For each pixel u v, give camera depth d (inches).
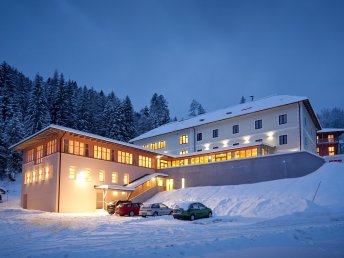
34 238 605.0
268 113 1862.7
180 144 2316.7
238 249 442.9
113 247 492.4
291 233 556.7
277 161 1443.2
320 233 565.6
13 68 4003.4
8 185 2220.7
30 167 1643.7
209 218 1018.1
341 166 1353.3
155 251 425.7
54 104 2888.8
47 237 618.8
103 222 924.6
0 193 1865.2
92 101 3833.7
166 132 2389.3
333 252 420.2
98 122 3294.8
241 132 1967.3
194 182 1732.3
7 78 2881.4
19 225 824.9
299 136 1713.8
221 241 491.2
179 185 1797.5
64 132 1423.5
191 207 1004.6
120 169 1700.3
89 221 952.3
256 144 1700.3
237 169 1566.2
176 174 1824.6
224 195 1347.2
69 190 1424.7
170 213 1206.3
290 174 1395.2
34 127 2524.6
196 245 462.6
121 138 2938.0
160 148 2471.7
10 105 2642.7
